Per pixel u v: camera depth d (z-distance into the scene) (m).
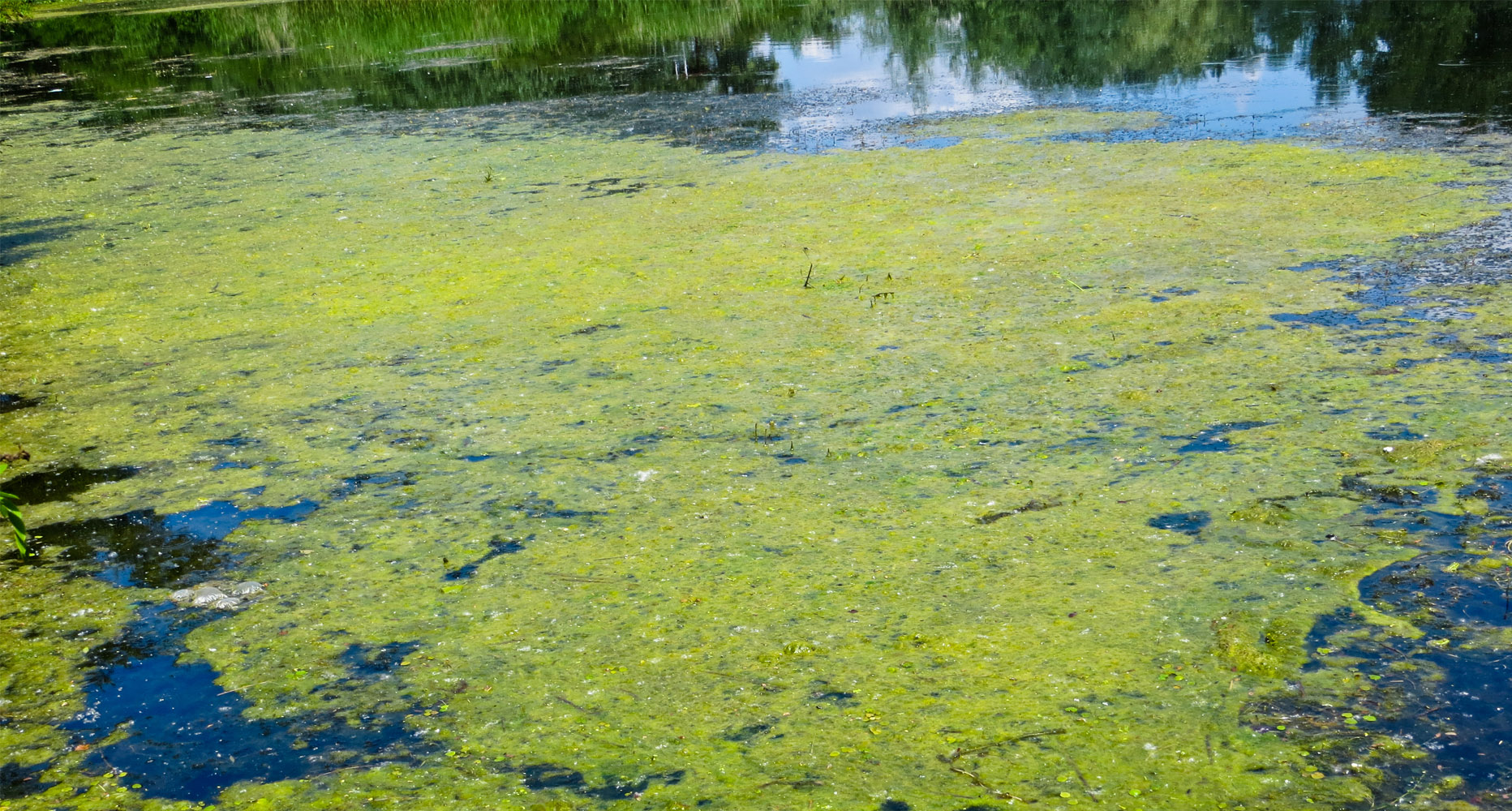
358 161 14.91
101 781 4.11
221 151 16.36
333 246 11.05
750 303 8.69
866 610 4.83
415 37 29.00
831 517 5.62
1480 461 5.61
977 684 4.30
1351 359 6.89
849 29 24.66
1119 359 7.18
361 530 5.82
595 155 14.26
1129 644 4.47
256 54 28.53
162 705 4.55
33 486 6.54
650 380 7.43
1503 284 7.84
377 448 6.73
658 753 4.06
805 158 13.34
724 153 13.90
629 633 4.79
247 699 4.54
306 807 3.90
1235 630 4.49
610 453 6.46
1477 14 19.75
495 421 6.97
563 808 3.81
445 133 16.45
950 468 6.03
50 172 15.63
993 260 9.20
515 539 5.63
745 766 3.95
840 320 8.22
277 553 5.66
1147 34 20.88
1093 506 5.54
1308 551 5.01
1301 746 3.87
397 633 4.91
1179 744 3.92
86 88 24.72
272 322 9.02
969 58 20.12
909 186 11.74
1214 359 7.05
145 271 10.70
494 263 10.12
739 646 4.64
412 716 4.36
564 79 20.94
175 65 27.80
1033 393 6.81
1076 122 14.27
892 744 4.01
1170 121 13.94
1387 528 5.13
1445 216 9.38
